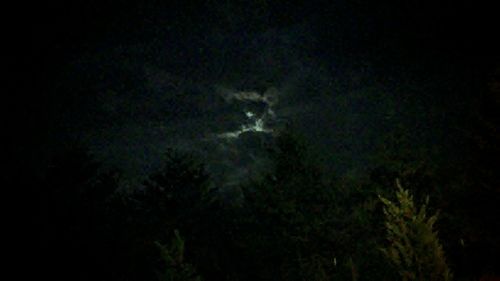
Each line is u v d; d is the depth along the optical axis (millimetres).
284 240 12516
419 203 12328
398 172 12664
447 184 12617
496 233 11492
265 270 12906
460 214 12039
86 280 10625
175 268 6438
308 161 13203
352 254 11812
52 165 12711
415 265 5801
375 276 10430
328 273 11391
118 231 12234
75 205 11469
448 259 11367
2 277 9828
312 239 12367
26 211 10547
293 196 12773
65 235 10578
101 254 10969
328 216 12469
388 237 6219
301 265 11484
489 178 11891
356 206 13031
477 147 12266
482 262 11477
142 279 11523
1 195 10609
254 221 13188
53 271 10273
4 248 10039
